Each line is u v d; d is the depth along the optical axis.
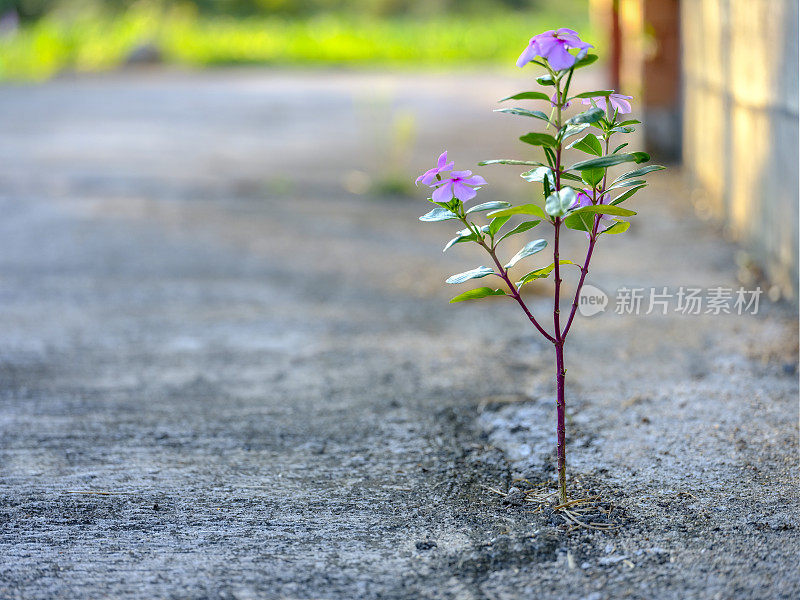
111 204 3.80
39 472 1.96
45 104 7.13
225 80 9.22
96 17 14.09
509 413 2.08
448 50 12.09
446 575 1.80
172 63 11.07
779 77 2.48
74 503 1.90
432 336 2.33
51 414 2.09
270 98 7.55
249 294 2.67
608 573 1.79
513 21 15.65
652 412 2.06
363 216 3.70
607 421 2.05
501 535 1.84
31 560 1.82
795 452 1.96
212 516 1.88
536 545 1.83
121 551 1.83
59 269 2.90
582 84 7.34
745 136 2.92
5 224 3.45
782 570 1.79
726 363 2.20
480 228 1.84
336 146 5.25
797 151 2.35
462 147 5.11
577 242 3.21
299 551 1.83
